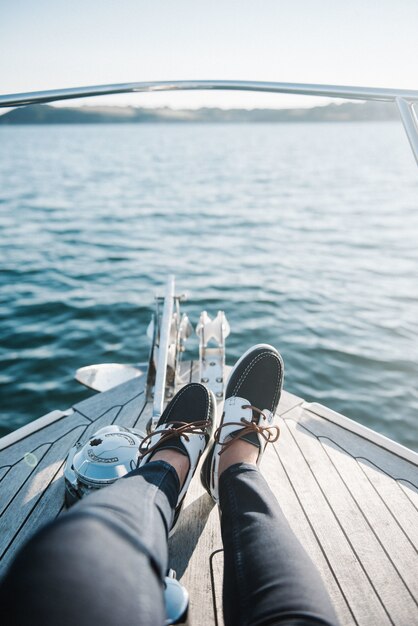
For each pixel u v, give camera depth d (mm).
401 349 5152
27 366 4695
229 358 4957
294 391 4391
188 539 1477
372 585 1347
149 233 11070
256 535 1013
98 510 829
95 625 638
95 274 7672
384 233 11148
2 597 629
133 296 6590
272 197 17234
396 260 8773
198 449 1404
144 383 2391
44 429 2051
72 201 15734
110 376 2496
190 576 1354
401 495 1693
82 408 2191
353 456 1902
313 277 7695
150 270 7965
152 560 819
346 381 4547
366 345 5242
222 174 24641
